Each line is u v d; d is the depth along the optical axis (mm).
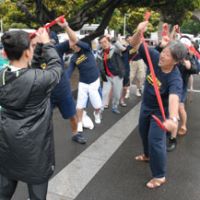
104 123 6328
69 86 4523
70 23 9508
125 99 8438
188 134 5812
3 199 2746
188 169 4402
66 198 3602
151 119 3760
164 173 3898
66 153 4785
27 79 2361
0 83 2426
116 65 6730
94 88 5590
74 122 4992
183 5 10664
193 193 3787
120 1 9773
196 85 11234
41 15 9266
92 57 5480
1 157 2533
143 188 3859
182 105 5602
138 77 8602
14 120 2438
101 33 9836
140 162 4539
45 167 2531
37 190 2619
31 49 2477
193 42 5348
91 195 3682
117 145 5180
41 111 2471
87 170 4266
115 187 3861
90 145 5141
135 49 3754
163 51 3379
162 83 3482
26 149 2438
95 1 9539
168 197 3688
